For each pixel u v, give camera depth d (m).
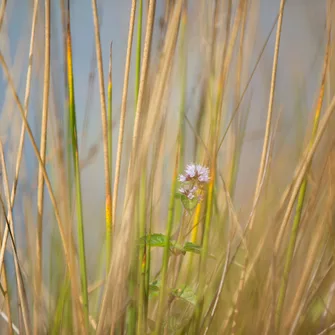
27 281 1.45
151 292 1.41
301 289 1.41
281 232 1.40
